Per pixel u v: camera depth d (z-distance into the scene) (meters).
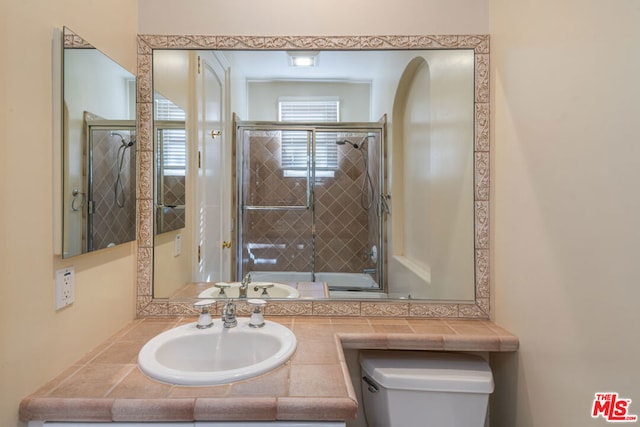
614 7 0.73
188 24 1.36
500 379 1.29
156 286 1.37
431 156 1.46
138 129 1.33
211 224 1.48
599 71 0.78
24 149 0.78
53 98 0.87
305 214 1.61
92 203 1.02
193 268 1.44
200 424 0.79
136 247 1.33
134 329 1.22
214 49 1.38
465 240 1.38
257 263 1.54
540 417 1.02
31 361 0.80
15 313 0.76
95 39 1.05
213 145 1.47
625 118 0.71
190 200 1.44
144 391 0.83
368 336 1.18
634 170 0.69
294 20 1.37
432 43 1.36
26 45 0.78
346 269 1.56
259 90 1.50
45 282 0.85
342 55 1.43
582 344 0.83
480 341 1.15
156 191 1.37
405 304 1.37
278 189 1.56
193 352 1.13
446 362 1.25
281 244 1.55
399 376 1.16
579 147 0.84
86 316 1.02
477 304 1.35
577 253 0.85
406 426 1.16
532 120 1.04
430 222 1.46
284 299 1.40
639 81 0.68
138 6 1.35
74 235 0.94
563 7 0.90
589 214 0.81
